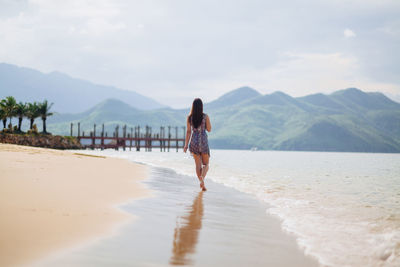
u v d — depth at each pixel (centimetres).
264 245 302
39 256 230
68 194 498
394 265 258
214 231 343
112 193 554
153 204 482
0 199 414
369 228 383
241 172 1384
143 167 1340
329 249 298
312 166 2316
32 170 793
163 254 256
